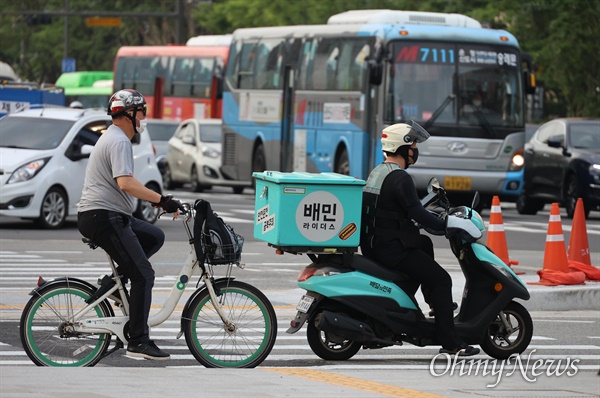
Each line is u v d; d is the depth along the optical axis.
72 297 23.83
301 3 140.50
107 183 23.52
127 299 23.97
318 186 24.67
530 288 35.25
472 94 69.69
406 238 25.25
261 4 144.38
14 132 55.69
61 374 21.36
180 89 112.88
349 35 73.06
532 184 73.06
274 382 21.31
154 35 191.25
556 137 71.00
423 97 69.25
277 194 24.59
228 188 101.06
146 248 24.19
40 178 54.12
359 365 25.39
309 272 25.27
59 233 53.66
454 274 39.84
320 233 24.75
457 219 25.48
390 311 25.25
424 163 68.94
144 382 20.67
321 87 75.62
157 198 23.53
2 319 30.44
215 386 20.52
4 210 53.47
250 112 84.62
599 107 102.94
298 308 25.38
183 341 28.00
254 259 46.09
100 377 21.11
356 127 71.62
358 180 24.81
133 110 23.66
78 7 199.50
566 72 102.50
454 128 69.12
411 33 69.62
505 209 82.56
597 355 27.38
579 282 36.09
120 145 23.33
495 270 25.81
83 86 145.88
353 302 25.11
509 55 70.50
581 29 99.69
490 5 104.81
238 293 24.27
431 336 25.58
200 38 114.19
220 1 159.88
